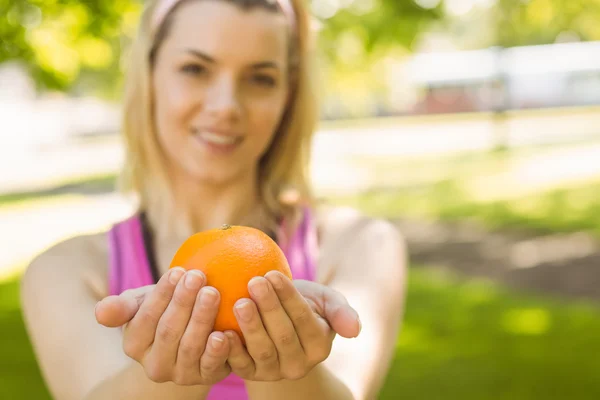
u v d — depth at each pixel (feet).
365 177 60.13
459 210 40.91
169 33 7.29
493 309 21.45
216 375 4.48
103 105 142.10
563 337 18.42
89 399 5.11
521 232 33.94
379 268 7.13
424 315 21.04
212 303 4.12
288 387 4.79
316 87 8.41
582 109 131.54
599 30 47.24
